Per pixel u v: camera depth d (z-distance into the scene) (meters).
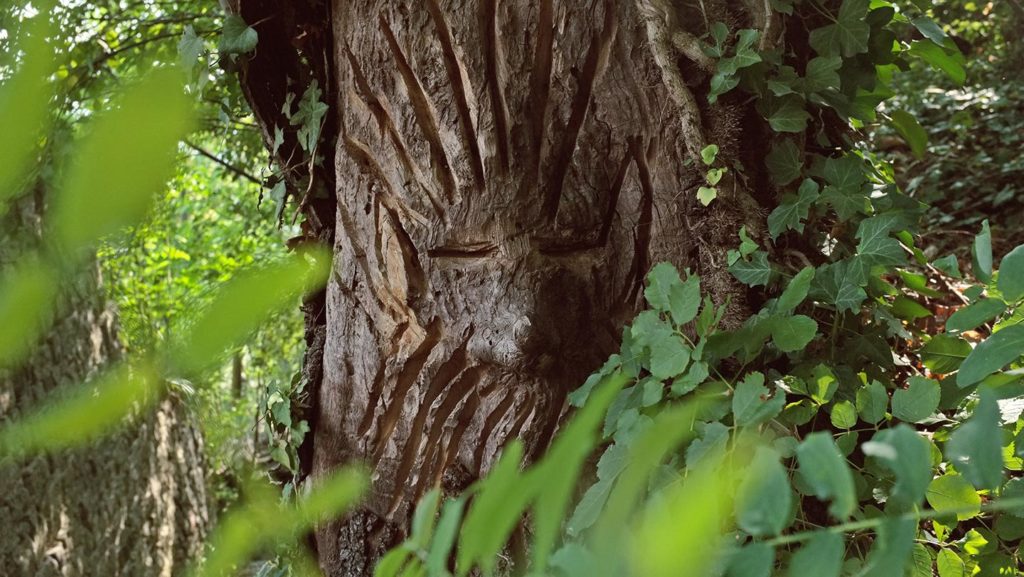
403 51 1.95
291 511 0.29
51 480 4.21
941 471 1.57
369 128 2.03
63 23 0.18
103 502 4.46
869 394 1.47
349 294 2.11
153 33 3.83
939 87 6.17
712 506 0.22
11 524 4.12
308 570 2.10
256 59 2.22
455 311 1.94
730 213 1.82
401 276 1.99
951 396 1.54
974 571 1.50
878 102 2.04
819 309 1.85
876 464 1.49
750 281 1.78
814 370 1.59
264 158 4.90
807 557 0.44
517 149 1.87
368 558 2.07
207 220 6.37
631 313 1.92
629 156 1.89
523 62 1.86
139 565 4.62
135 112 0.16
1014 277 1.05
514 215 1.88
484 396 1.94
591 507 1.39
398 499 2.04
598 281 1.90
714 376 1.74
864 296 1.71
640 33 1.84
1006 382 1.25
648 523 0.23
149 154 0.16
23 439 0.21
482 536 0.27
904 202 1.91
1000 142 5.26
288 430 2.24
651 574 0.21
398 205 2.00
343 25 2.07
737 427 1.34
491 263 1.89
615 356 1.73
